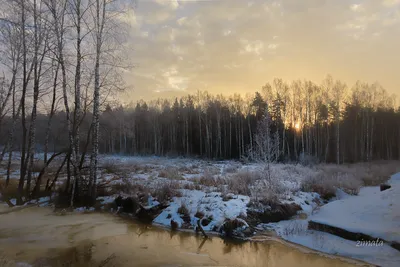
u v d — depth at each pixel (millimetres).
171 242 8602
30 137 13539
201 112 52812
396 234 7066
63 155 17609
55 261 6809
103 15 12703
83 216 11320
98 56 12703
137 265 6754
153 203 11703
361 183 16766
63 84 12602
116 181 15844
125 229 9789
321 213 10281
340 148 43219
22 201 12961
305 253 7582
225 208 10609
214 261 7152
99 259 7051
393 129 47062
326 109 41156
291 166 23438
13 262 6582
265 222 10164
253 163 25703
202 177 16453
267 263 6973
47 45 12750
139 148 51906
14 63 14719
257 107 47938
